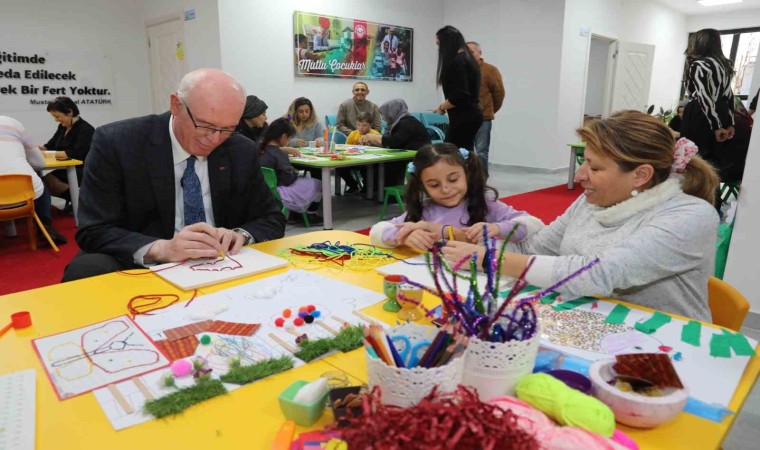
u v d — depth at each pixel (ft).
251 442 2.04
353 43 21.16
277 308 3.35
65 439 2.04
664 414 2.01
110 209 5.10
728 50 32.14
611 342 2.81
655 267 3.43
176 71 19.26
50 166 12.45
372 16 21.76
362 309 3.31
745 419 5.39
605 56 27.91
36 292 3.67
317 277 3.99
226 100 4.69
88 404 2.28
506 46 23.25
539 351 2.69
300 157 13.19
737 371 2.51
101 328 3.05
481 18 23.85
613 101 26.45
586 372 2.48
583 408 1.93
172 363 2.61
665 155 3.61
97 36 19.27
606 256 3.44
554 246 4.71
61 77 18.58
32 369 2.58
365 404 1.70
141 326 3.08
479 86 14.21
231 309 3.34
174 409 2.21
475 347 2.12
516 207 15.84
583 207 4.46
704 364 2.57
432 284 3.73
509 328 2.23
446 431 1.54
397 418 1.60
